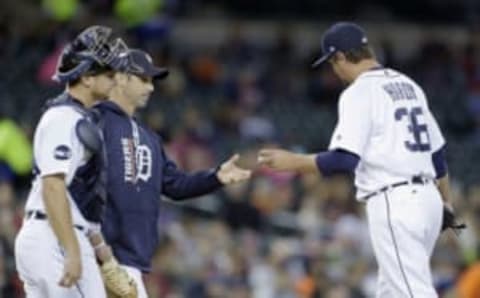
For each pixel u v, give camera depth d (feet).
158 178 99.96
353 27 102.58
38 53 247.50
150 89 100.22
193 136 224.53
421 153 100.48
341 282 172.76
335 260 179.01
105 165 94.43
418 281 98.48
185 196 102.42
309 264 179.22
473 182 250.57
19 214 171.12
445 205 104.22
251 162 200.64
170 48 276.00
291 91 276.82
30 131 204.03
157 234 100.07
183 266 173.68
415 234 98.73
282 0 323.37
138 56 99.96
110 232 97.45
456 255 177.06
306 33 319.06
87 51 92.63
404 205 99.14
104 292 92.12
